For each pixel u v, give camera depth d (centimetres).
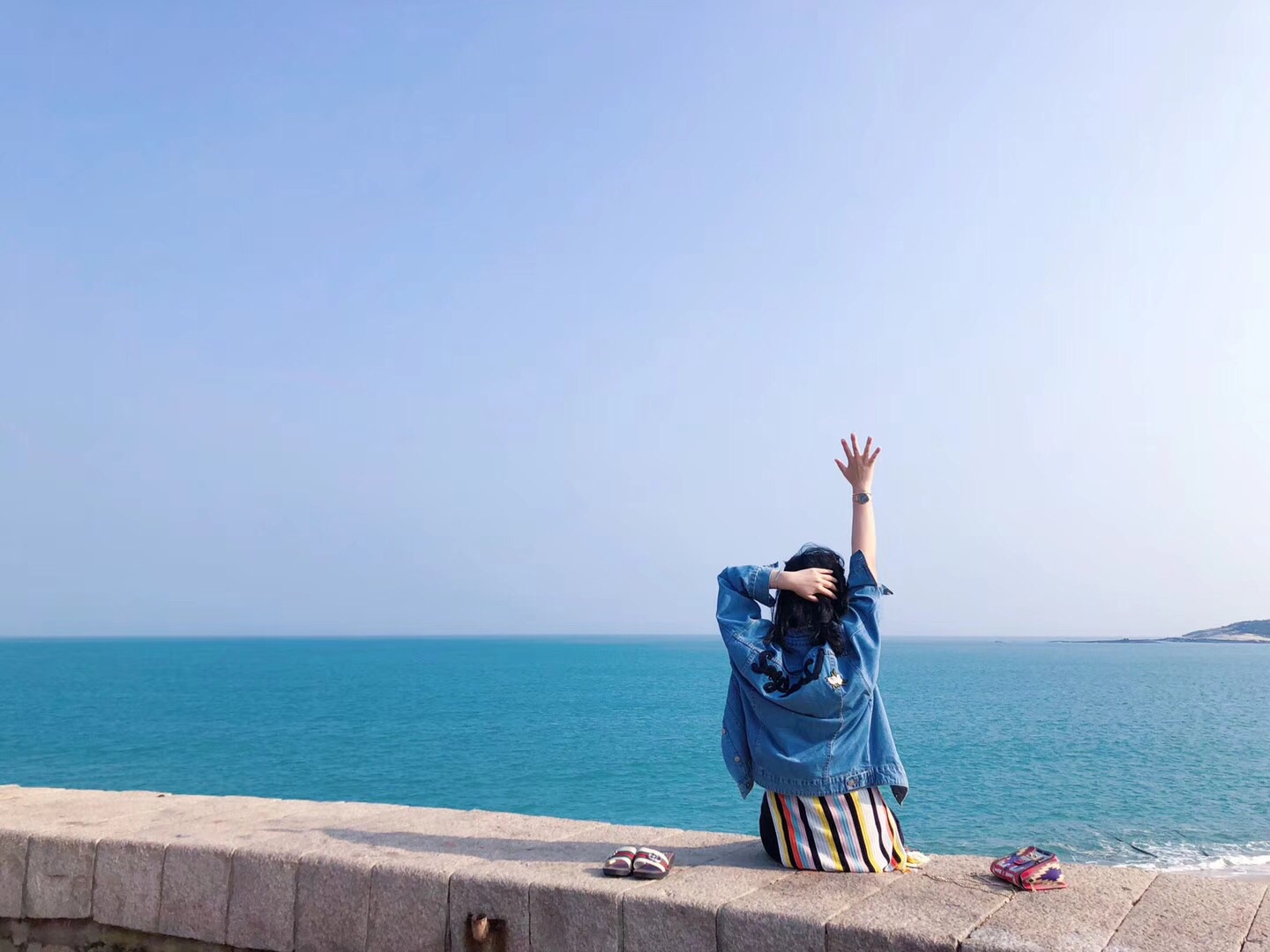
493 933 375
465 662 17450
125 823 479
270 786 3362
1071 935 311
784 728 401
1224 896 353
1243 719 6088
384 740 4844
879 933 317
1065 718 6112
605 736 5022
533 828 475
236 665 15900
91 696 8119
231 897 420
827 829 395
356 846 429
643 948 350
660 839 454
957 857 420
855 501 430
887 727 409
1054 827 2650
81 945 448
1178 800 3066
